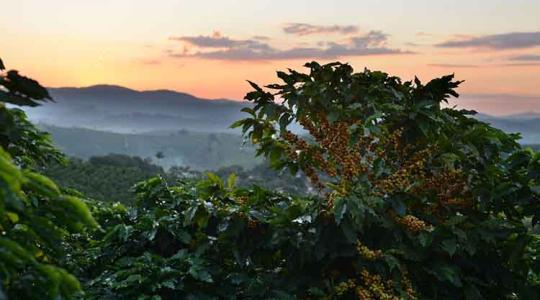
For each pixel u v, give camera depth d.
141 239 4.96
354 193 4.32
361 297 4.34
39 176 2.43
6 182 2.21
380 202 4.39
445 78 4.91
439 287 4.80
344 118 4.97
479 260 5.00
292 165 5.35
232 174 5.04
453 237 4.54
